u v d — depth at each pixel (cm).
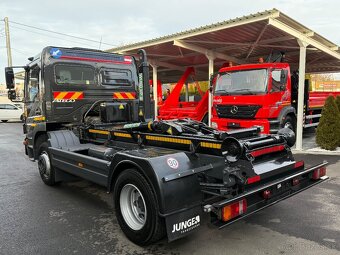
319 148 970
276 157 431
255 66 972
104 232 406
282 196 380
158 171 334
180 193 338
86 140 590
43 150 628
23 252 354
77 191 591
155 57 1544
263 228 407
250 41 1217
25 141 740
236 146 348
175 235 331
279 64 980
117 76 717
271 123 944
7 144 1289
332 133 925
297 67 1844
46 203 521
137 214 379
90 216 462
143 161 345
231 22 998
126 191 383
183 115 1343
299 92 1011
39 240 384
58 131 603
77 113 656
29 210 489
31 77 695
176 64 1775
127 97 735
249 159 363
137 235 362
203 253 347
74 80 650
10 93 769
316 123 1304
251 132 430
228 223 311
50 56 620
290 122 1048
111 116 591
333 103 930
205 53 1328
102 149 503
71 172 519
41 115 635
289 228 405
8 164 862
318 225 414
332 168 720
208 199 367
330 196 528
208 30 1071
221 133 385
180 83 1555
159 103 1605
